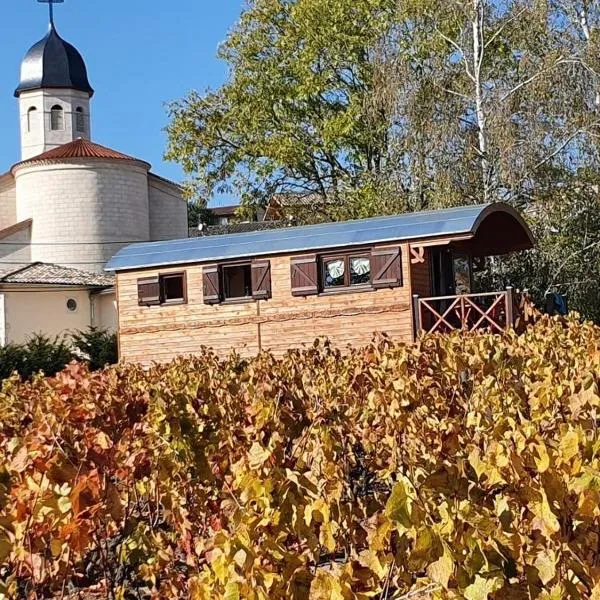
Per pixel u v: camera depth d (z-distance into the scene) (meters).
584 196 29.47
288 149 37.47
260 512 4.28
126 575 6.21
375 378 9.62
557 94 28.20
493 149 29.27
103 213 45.91
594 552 3.82
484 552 3.38
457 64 31.70
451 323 22.14
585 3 29.28
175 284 24.84
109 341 33.88
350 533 4.49
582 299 29.59
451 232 20.84
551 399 6.64
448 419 7.03
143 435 7.20
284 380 9.29
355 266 22.11
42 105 56.03
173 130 39.81
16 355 31.72
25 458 5.55
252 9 39.88
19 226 45.47
